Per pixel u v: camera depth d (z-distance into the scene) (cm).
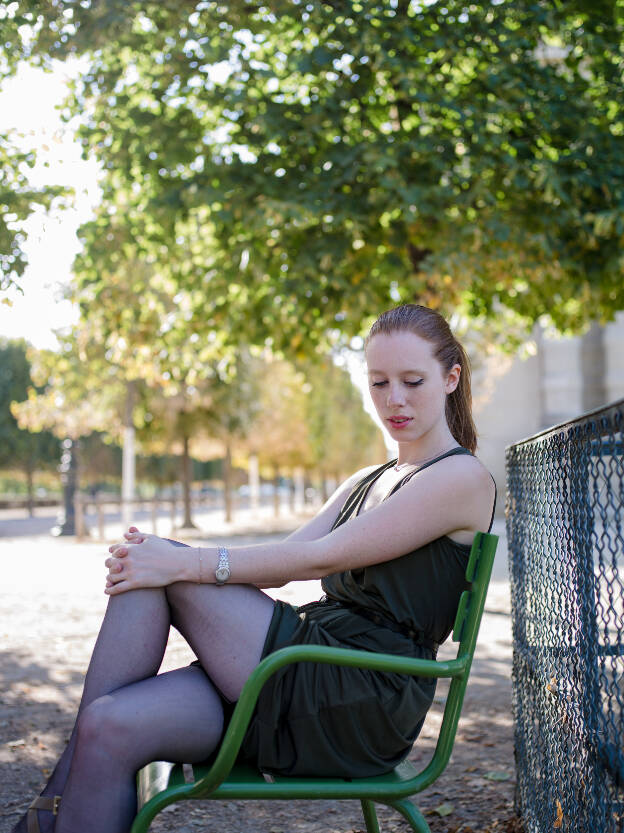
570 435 199
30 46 443
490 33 704
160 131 741
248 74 741
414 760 391
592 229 727
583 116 737
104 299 867
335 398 2959
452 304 725
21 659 595
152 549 197
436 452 219
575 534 197
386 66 667
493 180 728
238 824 319
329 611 211
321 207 682
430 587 204
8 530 2517
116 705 184
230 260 794
